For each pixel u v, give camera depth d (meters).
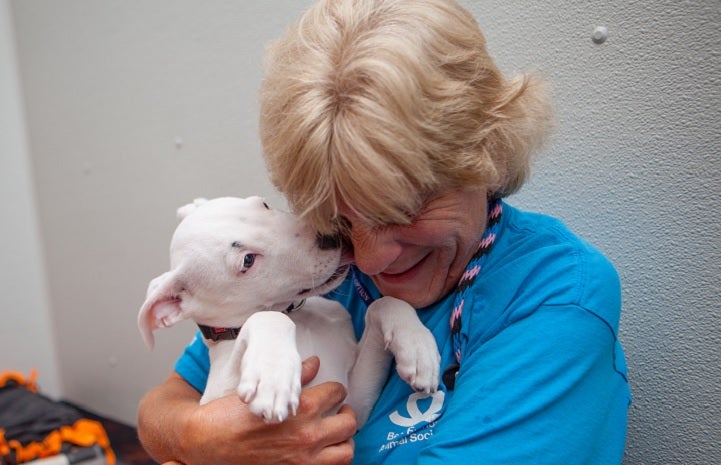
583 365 0.75
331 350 0.93
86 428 1.98
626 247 1.07
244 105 1.67
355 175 0.68
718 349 1.00
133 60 1.98
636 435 1.10
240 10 1.61
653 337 1.06
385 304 0.90
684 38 0.97
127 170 2.13
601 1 1.04
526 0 1.12
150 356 2.23
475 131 0.72
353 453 0.83
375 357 0.93
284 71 0.74
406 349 0.84
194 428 0.82
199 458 0.82
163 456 0.94
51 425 1.96
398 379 0.91
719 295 0.99
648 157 1.03
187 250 0.88
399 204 0.70
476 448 0.73
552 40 1.10
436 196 0.74
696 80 0.97
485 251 0.85
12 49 2.55
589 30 1.06
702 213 0.99
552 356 0.75
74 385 2.70
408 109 0.66
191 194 1.90
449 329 0.88
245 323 0.82
